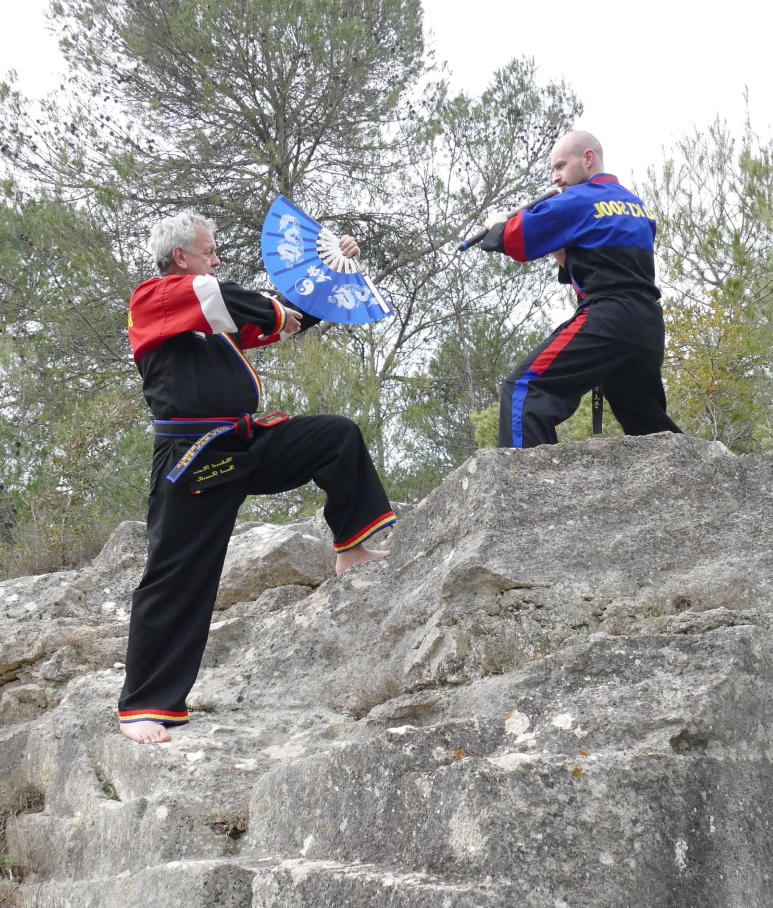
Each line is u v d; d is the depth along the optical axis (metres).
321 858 2.83
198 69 13.45
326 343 11.99
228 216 14.07
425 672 3.64
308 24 13.73
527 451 3.84
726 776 2.56
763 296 8.62
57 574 5.70
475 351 14.66
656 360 4.17
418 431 13.19
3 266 12.99
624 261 4.10
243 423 3.78
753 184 8.95
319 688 4.04
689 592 3.40
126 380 12.95
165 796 3.43
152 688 3.77
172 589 3.73
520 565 3.57
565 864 2.39
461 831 2.52
